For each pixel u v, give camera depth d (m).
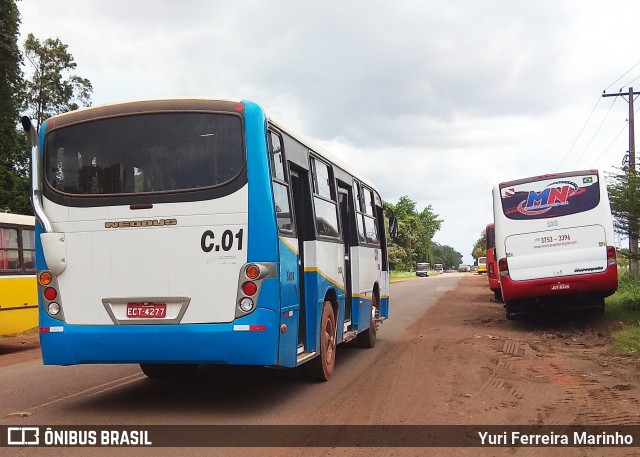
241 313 6.45
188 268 6.58
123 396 7.90
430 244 136.38
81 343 6.71
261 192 6.58
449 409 7.05
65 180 6.98
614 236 14.12
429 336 14.00
